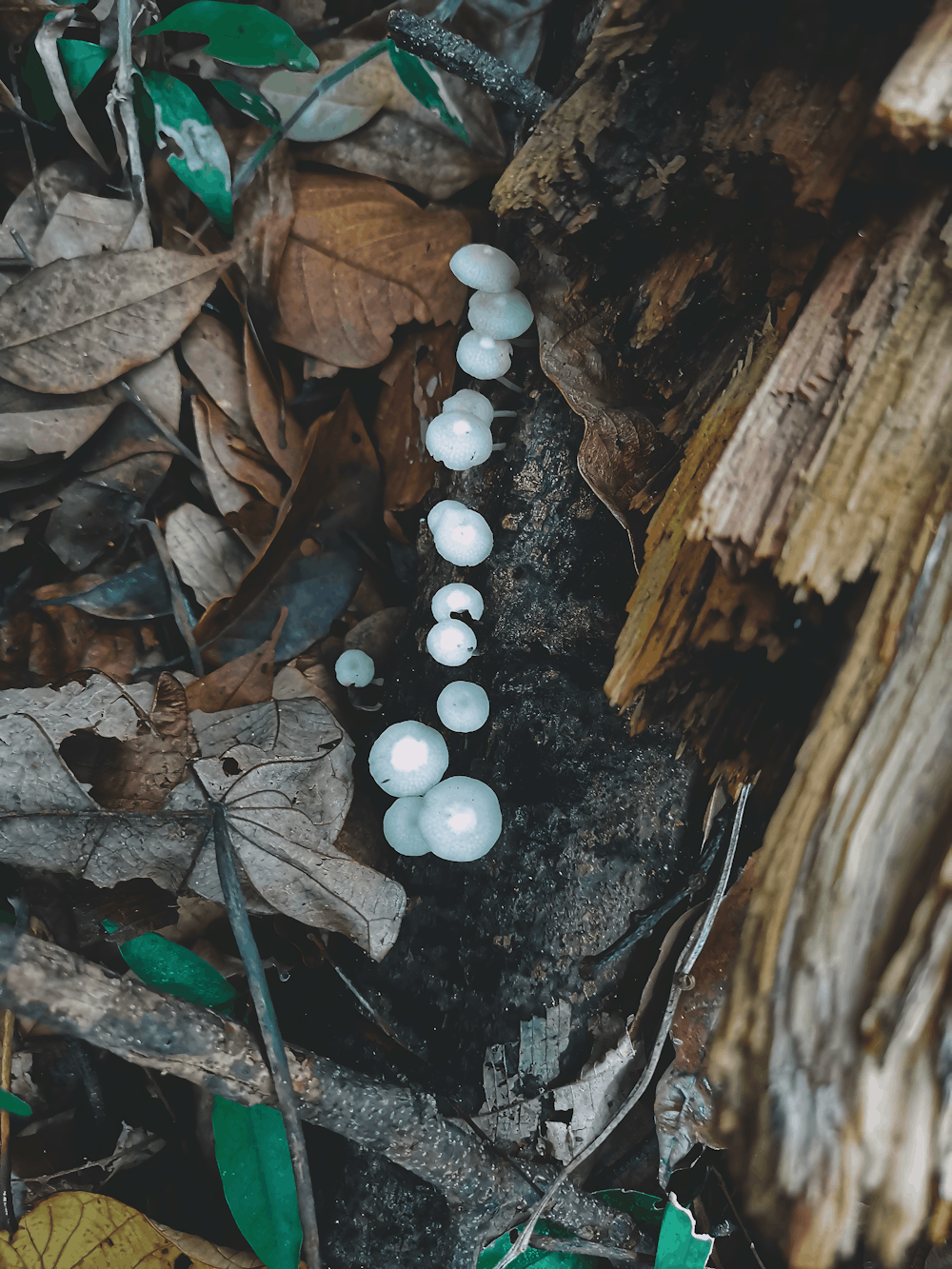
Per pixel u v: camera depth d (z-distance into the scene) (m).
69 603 0.30
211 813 0.25
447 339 0.31
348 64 0.29
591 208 0.24
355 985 0.28
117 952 0.27
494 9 0.30
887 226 0.21
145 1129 0.27
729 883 0.24
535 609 0.27
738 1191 0.24
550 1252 0.24
